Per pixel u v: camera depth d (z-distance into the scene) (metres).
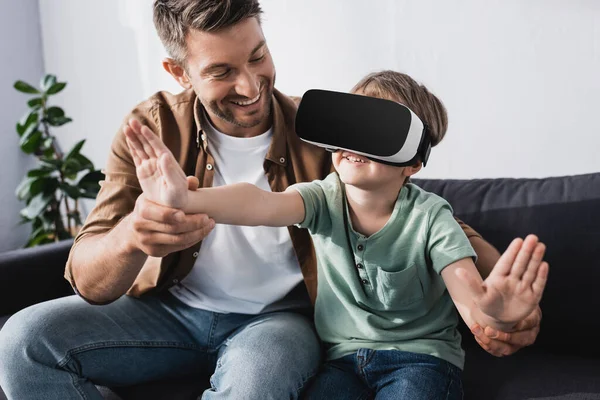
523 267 0.91
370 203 1.12
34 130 2.41
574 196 1.34
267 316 1.28
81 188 2.36
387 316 1.17
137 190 1.33
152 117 1.35
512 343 1.07
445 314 1.18
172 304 1.33
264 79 1.22
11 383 1.17
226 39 1.16
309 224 1.16
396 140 1.03
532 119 1.88
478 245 1.21
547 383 1.20
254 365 1.13
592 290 1.29
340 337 1.21
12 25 2.70
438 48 1.96
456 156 2.01
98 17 2.65
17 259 1.58
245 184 1.09
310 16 2.15
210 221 1.01
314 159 1.31
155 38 2.53
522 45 1.85
